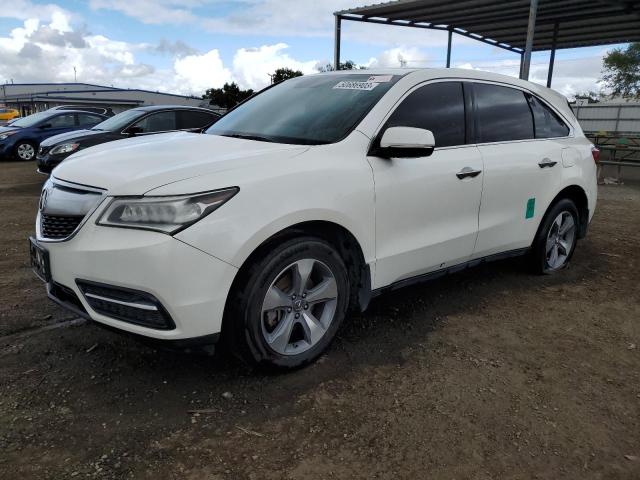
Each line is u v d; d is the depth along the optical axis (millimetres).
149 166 2766
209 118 10578
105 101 50688
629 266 5332
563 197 4855
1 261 5020
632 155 14789
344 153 3152
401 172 3352
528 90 4609
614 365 3299
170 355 3221
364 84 3701
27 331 3514
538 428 2621
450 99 3854
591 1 12078
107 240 2545
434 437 2520
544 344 3551
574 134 5004
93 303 2680
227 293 2627
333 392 2867
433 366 3189
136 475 2211
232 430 2523
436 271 3812
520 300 4312
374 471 2283
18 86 59812
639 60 33750
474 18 14195
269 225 2697
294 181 2838
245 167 2762
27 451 2330
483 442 2498
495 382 3035
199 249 2508
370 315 3906
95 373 3004
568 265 5270
